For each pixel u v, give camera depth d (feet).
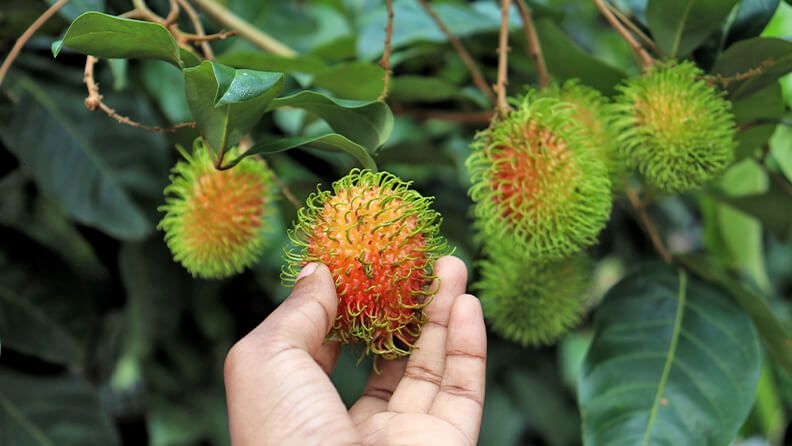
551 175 1.15
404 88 1.46
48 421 1.42
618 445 1.17
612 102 1.36
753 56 1.21
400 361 1.14
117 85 1.35
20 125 1.40
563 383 2.10
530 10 1.48
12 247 1.46
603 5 1.25
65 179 1.41
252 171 1.26
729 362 1.22
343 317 1.05
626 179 1.26
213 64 0.98
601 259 1.89
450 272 1.09
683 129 1.16
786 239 1.53
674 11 1.24
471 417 1.08
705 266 1.32
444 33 1.49
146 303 1.67
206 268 1.27
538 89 1.32
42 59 1.47
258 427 0.96
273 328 0.99
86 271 1.68
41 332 1.45
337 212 1.04
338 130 1.14
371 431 1.07
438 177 1.87
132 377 1.87
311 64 1.42
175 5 1.17
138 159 1.45
